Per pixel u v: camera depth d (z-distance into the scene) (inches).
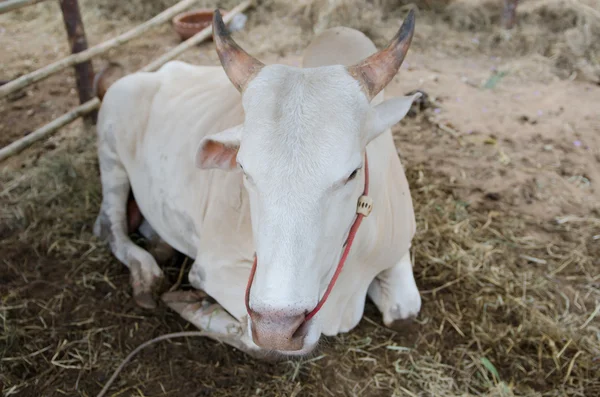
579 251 74.4
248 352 58.9
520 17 135.5
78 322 64.2
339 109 38.4
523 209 81.2
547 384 58.5
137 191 70.6
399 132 97.8
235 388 57.4
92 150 90.9
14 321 64.0
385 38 130.9
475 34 133.2
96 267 71.5
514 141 95.3
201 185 60.2
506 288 68.5
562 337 62.7
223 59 42.2
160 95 70.7
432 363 60.1
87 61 96.1
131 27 136.2
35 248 73.5
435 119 100.8
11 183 83.9
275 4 141.8
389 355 60.9
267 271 37.0
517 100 107.5
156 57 124.0
